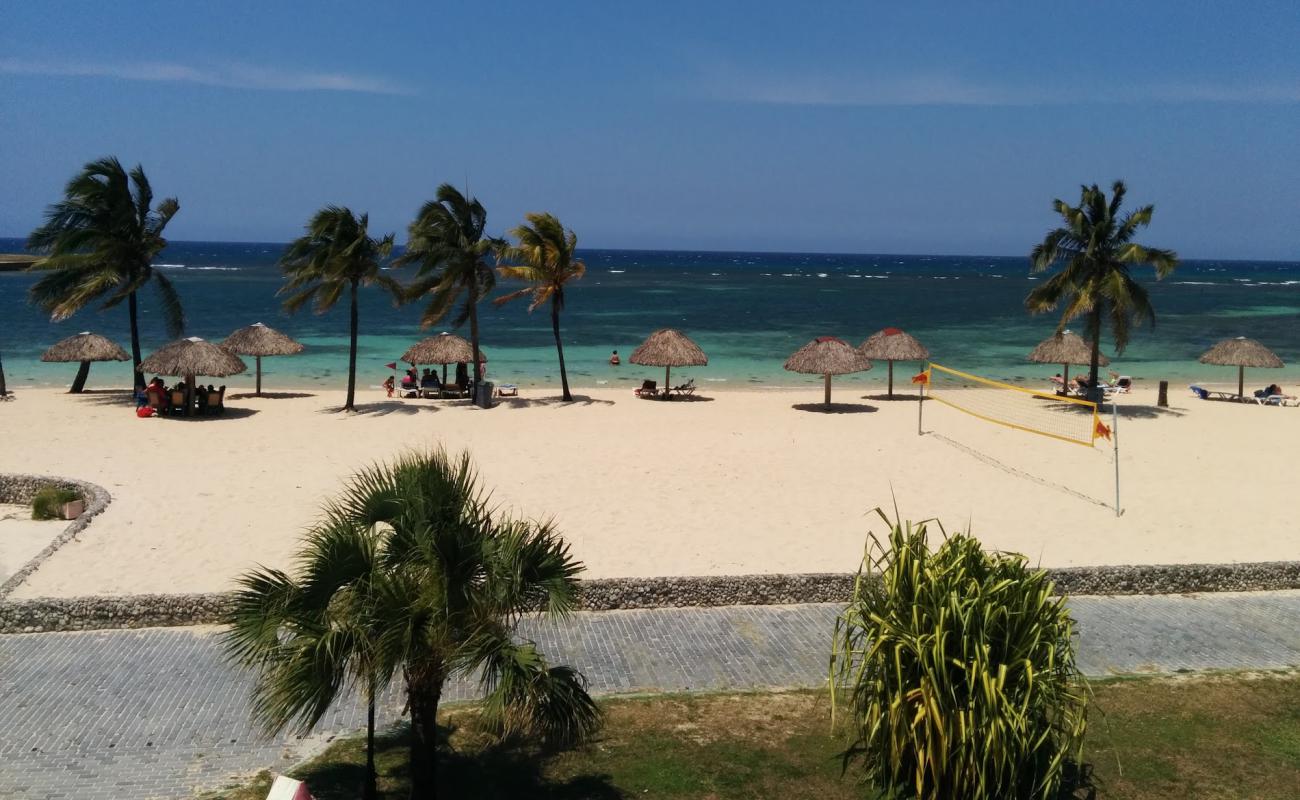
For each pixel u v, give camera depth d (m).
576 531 15.17
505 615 7.30
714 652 11.01
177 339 28.20
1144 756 8.65
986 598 7.54
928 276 150.12
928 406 28.27
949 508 16.91
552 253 27.59
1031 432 24.02
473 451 20.89
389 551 7.24
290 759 8.62
